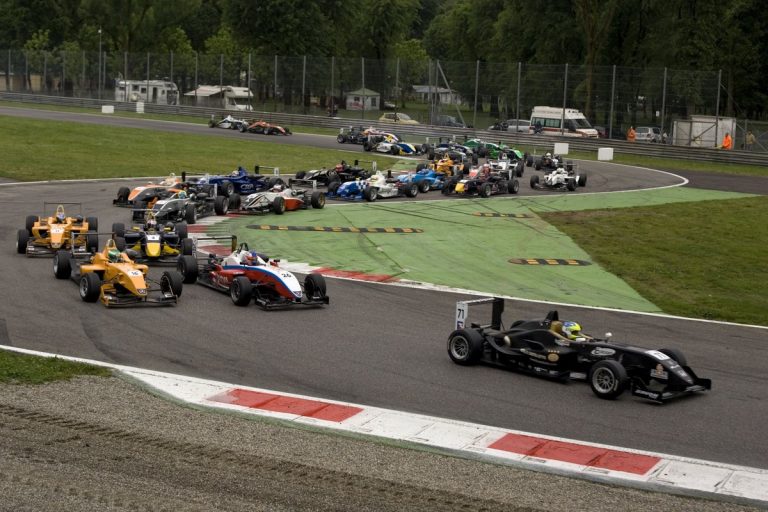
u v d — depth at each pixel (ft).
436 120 247.09
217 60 283.18
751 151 196.95
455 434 42.42
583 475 38.01
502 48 319.06
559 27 282.15
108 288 67.56
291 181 137.28
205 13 469.98
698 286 83.97
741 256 98.73
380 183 131.44
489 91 238.27
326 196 131.44
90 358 52.47
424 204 128.67
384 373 52.39
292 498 33.68
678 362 51.24
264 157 181.68
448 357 56.44
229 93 282.97
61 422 40.93
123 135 213.05
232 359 53.72
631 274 87.71
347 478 36.06
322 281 68.39
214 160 173.06
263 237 97.19
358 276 80.38
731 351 60.85
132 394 46.06
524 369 53.62
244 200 115.55
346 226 107.04
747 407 48.98
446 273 84.02
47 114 268.62
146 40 391.86
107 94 304.30
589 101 222.48
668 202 138.00
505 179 148.77
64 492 33.12
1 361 50.03
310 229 103.65
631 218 121.49
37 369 49.06
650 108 214.90
